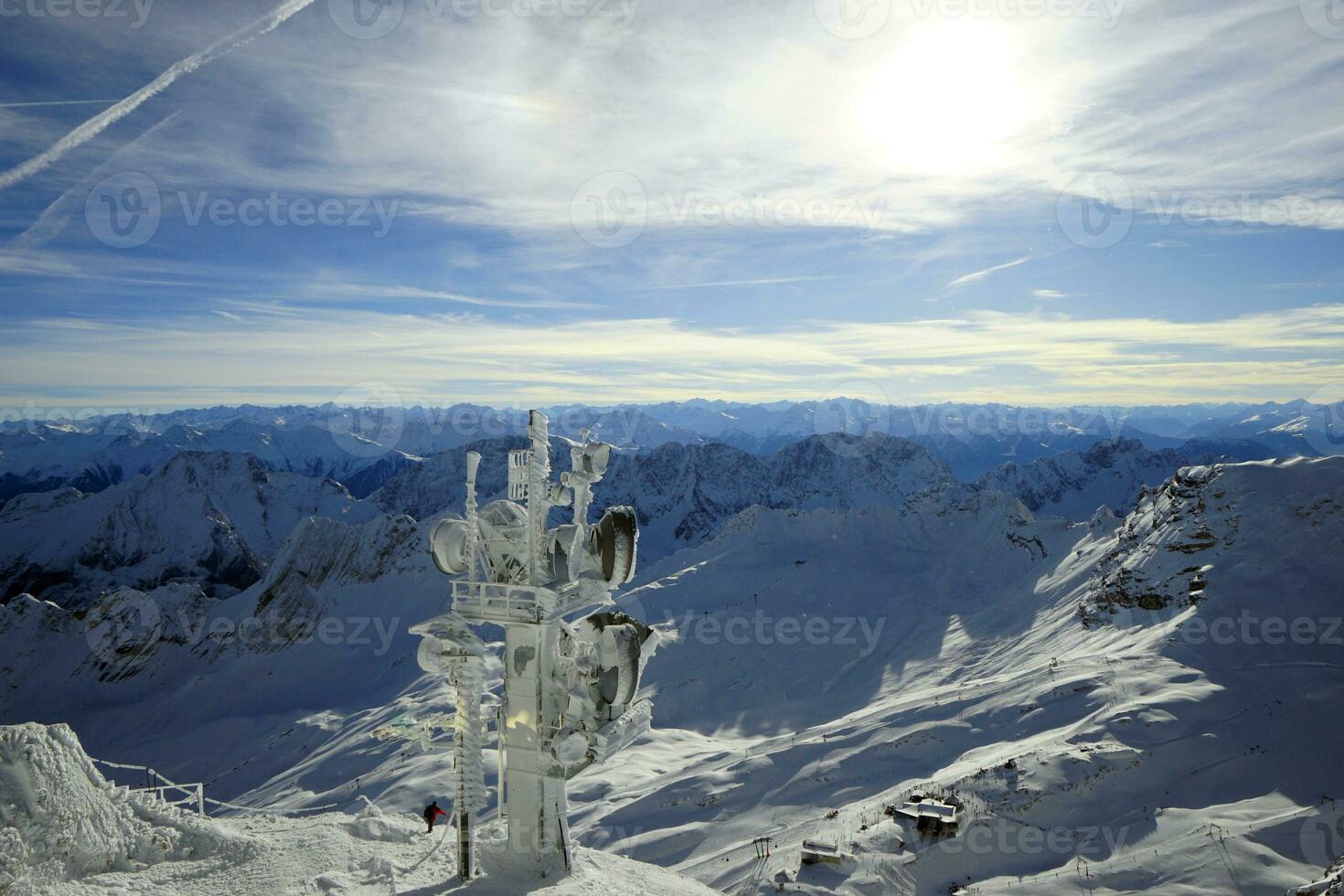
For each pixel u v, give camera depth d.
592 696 21.86
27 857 18.84
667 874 27.12
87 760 22.41
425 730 21.58
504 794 21.80
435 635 21.45
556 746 20.47
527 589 20.78
